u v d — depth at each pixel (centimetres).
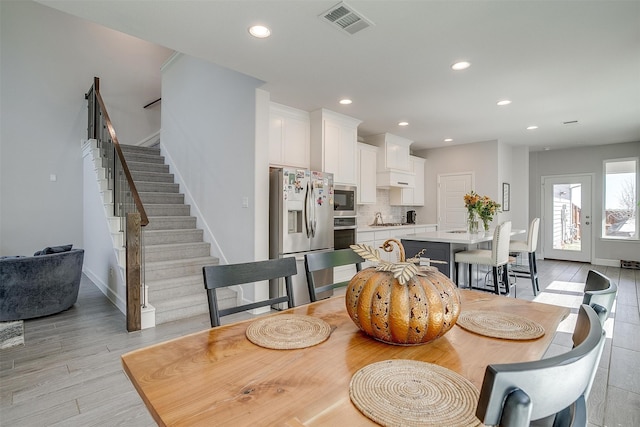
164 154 598
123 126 638
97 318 350
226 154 422
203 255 447
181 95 536
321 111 439
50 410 194
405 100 401
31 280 342
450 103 413
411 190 679
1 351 271
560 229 744
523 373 53
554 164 748
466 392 81
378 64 303
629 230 665
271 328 125
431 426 69
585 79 337
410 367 94
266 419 72
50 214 559
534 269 457
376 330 109
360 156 547
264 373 92
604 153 684
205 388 85
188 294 380
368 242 518
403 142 618
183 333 312
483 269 497
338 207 459
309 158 451
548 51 277
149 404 78
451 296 112
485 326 125
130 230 313
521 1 210
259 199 377
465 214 662
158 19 229
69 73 580
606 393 214
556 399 57
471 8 217
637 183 652
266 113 383
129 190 365
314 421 71
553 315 140
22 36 539
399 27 240
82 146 573
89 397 207
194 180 496
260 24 235
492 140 630
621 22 234
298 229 399
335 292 434
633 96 385
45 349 275
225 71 424
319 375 91
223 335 120
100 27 612
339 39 257
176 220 471
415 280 111
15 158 532
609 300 105
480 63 301
